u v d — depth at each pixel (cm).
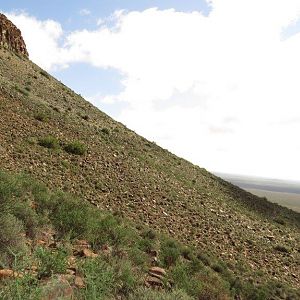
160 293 730
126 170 3456
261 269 2345
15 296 489
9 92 4353
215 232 2748
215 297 1086
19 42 7938
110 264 900
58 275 658
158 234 2011
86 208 1560
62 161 2884
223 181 5941
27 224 1030
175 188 3638
